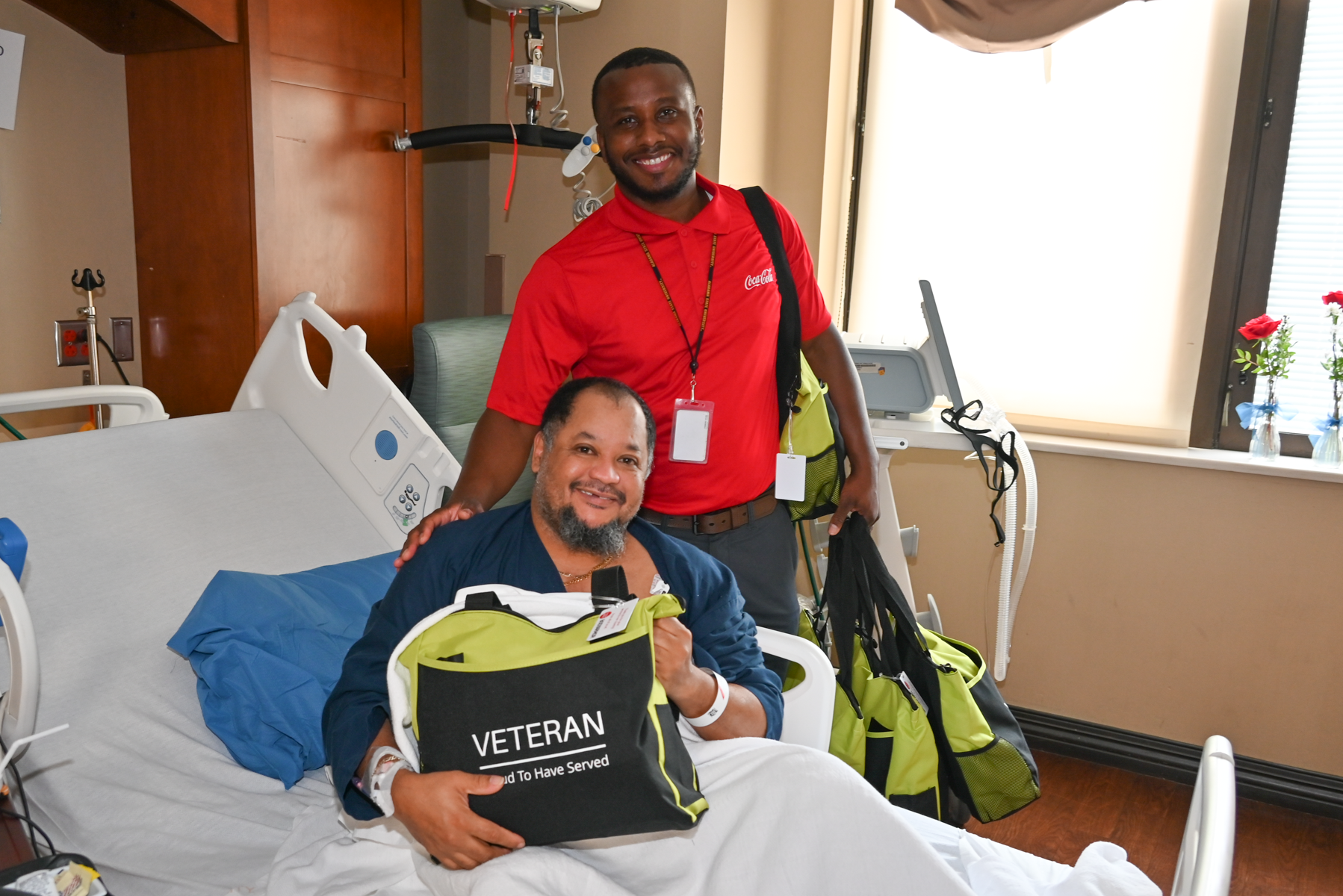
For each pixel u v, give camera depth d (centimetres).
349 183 247
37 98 220
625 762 110
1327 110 249
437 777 111
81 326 233
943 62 282
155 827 137
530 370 175
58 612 155
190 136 228
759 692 144
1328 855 237
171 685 158
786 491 186
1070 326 279
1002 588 234
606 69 173
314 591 172
